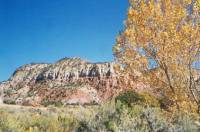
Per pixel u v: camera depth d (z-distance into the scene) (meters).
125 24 10.96
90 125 9.59
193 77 10.48
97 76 190.00
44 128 10.55
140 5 10.63
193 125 9.91
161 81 10.75
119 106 10.49
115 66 11.25
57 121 10.68
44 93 186.25
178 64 10.46
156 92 11.03
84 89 174.12
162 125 9.55
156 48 10.52
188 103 10.61
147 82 10.88
